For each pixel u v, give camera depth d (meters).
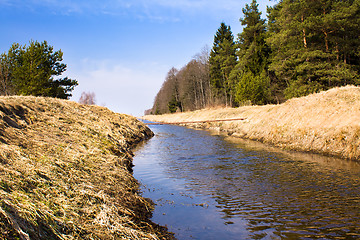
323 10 25.25
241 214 5.66
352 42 24.16
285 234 4.68
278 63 30.22
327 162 10.71
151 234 4.27
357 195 6.59
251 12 43.72
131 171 9.89
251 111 27.84
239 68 43.12
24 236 2.83
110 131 13.98
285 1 26.61
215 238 4.57
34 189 4.07
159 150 15.83
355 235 4.54
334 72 23.27
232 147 16.23
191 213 5.74
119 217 4.49
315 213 5.57
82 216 3.99
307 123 15.12
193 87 71.31
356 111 12.57
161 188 7.68
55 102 13.62
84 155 7.20
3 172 4.15
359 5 21.92
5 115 7.46
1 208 2.99
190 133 28.34
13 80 23.52
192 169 10.30
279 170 9.70
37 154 5.72
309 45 27.64
